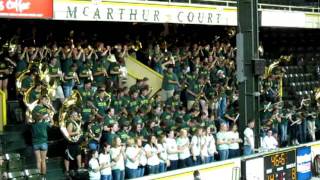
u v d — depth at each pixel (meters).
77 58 22.05
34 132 18.06
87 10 20.72
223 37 29.91
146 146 19.69
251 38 19.47
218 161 20.88
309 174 23.59
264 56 35.38
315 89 31.38
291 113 27.69
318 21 31.64
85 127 19.78
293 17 29.80
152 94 25.69
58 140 19.64
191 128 21.92
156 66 25.88
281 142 26.83
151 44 26.28
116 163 18.44
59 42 22.77
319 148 24.80
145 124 21.09
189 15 24.64
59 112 19.03
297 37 38.34
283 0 34.09
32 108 19.08
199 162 21.50
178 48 27.03
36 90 19.30
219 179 20.34
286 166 22.02
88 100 20.28
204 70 26.67
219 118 25.17
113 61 23.62
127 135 19.58
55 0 19.62
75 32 24.59
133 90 22.41
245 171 19.70
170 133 20.72
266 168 20.81
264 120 25.52
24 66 20.48
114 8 21.67
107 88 22.23
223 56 28.83
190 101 25.53
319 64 36.72
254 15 19.55
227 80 27.28
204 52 28.09
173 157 20.62
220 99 25.92
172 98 23.78
